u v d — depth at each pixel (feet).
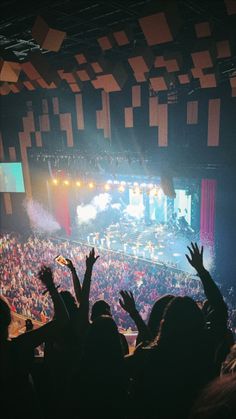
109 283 68.18
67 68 40.73
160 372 8.86
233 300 61.05
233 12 22.99
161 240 87.40
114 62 35.17
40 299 64.54
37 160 92.38
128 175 81.51
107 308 14.61
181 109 63.98
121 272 72.54
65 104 79.15
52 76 31.04
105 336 8.73
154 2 21.65
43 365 11.84
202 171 66.39
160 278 69.67
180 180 81.66
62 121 80.84
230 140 59.62
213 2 29.50
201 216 76.18
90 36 39.99
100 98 73.41
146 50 31.07
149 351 9.43
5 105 91.09
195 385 8.61
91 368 8.52
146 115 68.44
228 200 65.57
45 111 83.41
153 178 80.64
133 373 10.25
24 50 46.19
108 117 73.51
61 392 11.23
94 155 78.64
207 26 27.71
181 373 8.72
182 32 36.68
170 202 88.74
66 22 35.24
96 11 32.78
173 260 78.59
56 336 11.04
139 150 71.67
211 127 60.13
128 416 8.85
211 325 11.32
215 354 10.20
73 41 43.04
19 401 7.97
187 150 66.03
